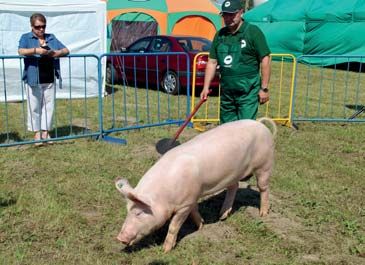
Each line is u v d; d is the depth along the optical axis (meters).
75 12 11.11
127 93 12.44
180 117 9.76
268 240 4.50
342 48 19.80
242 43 5.15
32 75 7.01
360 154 7.50
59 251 4.18
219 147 4.18
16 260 4.00
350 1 19.86
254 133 4.50
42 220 4.73
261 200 4.99
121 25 18.69
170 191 3.90
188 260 4.09
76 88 11.44
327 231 4.75
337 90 14.26
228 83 5.32
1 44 10.44
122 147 7.34
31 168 6.27
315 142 8.09
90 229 4.60
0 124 8.66
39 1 10.73
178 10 18.69
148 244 4.32
